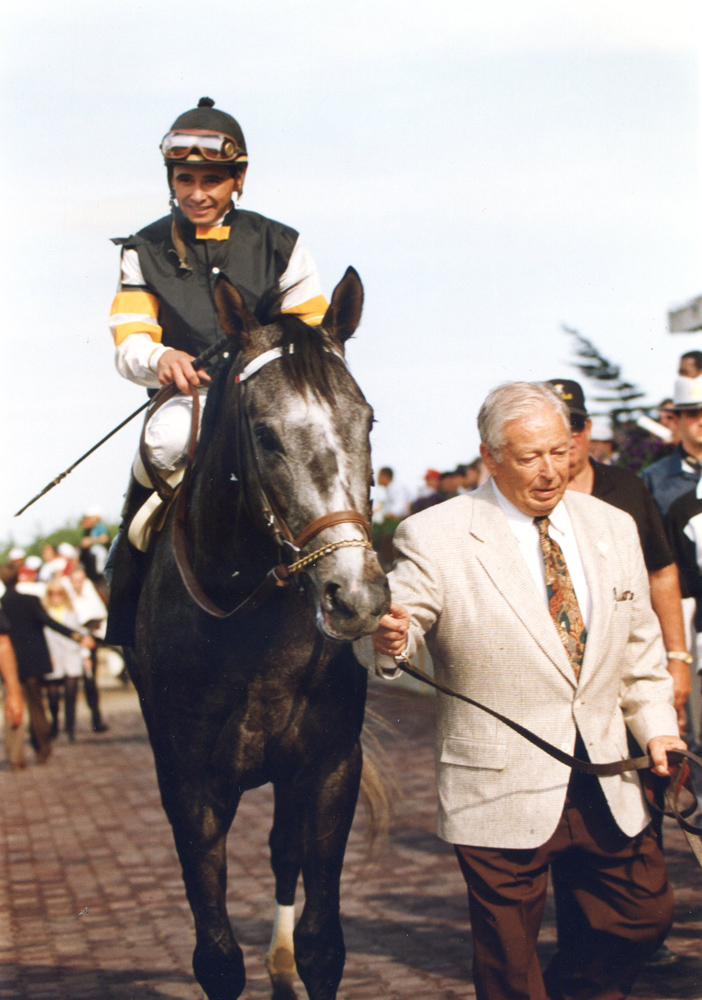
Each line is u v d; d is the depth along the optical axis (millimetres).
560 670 2877
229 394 3031
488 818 2867
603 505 3074
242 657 3086
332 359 2877
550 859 2918
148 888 5625
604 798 2895
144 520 3492
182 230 3508
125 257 3555
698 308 6785
